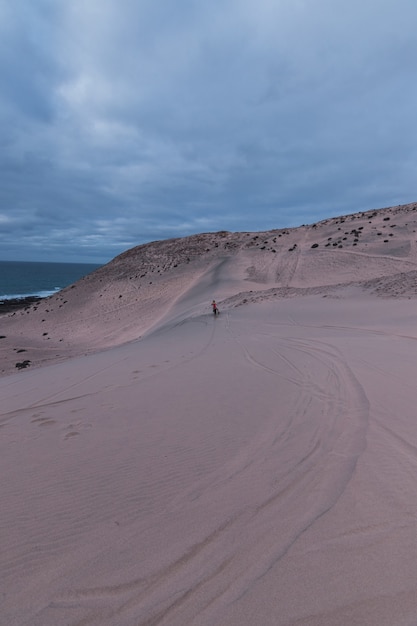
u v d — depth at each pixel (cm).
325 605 199
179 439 440
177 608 205
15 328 4569
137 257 7006
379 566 224
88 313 4716
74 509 304
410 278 2320
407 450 370
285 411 517
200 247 6694
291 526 268
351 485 316
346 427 443
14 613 204
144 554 247
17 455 418
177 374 796
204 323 2048
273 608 200
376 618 189
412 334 1116
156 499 314
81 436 467
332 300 2253
